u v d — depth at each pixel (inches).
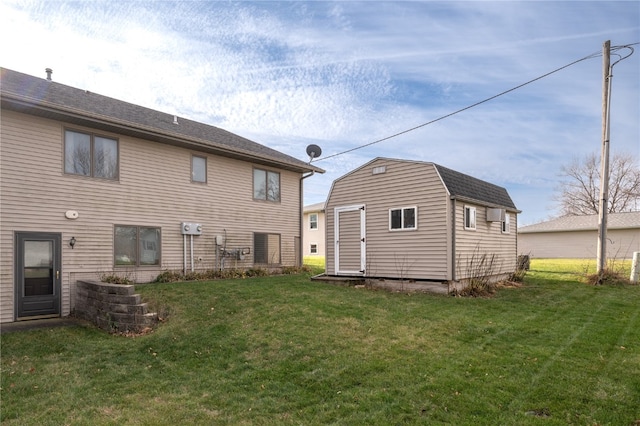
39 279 372.2
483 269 461.7
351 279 466.9
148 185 464.8
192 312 319.6
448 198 411.2
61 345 264.8
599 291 422.6
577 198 1577.3
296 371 201.8
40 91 409.7
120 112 464.4
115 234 431.2
